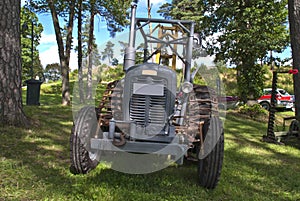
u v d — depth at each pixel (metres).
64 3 12.56
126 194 3.12
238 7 14.20
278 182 4.07
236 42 14.30
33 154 4.26
